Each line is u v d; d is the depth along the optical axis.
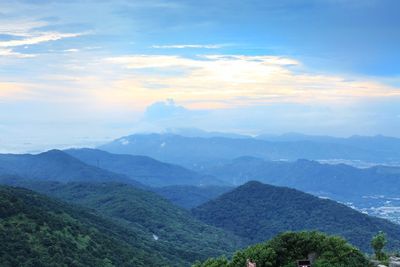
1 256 98.50
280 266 44.28
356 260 44.16
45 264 101.25
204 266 48.50
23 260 100.12
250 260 43.34
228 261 48.03
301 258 44.56
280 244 45.53
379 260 47.00
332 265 42.59
